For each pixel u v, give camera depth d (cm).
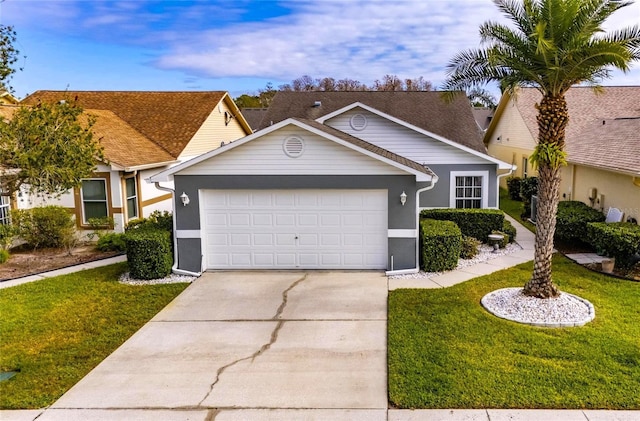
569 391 610
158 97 2445
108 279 1181
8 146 1145
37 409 610
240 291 1074
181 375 693
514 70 898
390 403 603
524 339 768
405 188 1175
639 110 2319
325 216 1215
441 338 782
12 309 975
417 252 1194
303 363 723
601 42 778
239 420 577
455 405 591
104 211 1611
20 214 1455
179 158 1973
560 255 1294
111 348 789
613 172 1372
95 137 1692
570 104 2395
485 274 1145
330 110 2386
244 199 1220
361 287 1080
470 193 1683
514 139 2684
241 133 2850
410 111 2253
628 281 1055
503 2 905
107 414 595
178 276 1200
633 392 604
